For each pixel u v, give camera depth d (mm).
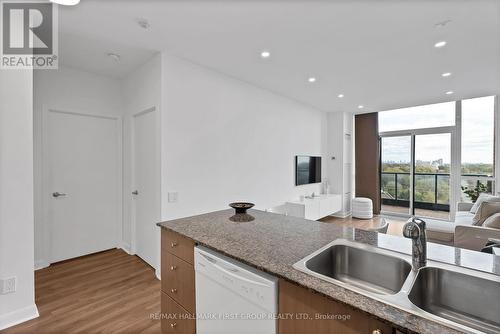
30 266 1881
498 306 918
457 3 1805
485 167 4492
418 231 1050
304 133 4938
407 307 748
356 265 1289
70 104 3039
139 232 3176
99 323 1872
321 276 942
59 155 3006
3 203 1750
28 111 1837
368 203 5461
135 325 1854
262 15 1962
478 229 2660
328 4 1817
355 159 5980
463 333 639
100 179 3357
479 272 988
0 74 1723
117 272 2750
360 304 765
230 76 3326
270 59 2809
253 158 3715
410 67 3041
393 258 1169
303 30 2189
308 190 5160
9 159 1767
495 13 1922
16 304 1833
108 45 2451
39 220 2832
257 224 1710
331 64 2949
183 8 1858
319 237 1434
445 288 1023
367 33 2244
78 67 3031
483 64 2945
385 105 5035
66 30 2168
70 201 3098
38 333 1748
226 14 1942
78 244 3172
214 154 3113
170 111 2637
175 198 2680
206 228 1599
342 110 5547
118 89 3484
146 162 2975
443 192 4977
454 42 2410
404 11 1905
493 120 4395
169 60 2631
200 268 1342
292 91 4070
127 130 3361
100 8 1848
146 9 1870
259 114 3824
